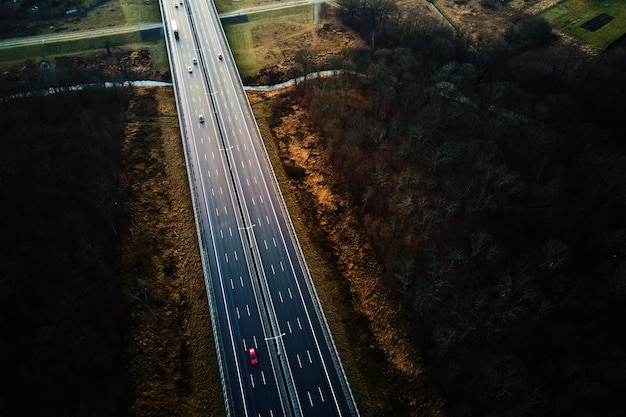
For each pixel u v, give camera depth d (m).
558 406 81.44
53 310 93.44
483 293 97.56
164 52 175.25
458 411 86.88
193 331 99.56
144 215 119.88
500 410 83.25
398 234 110.50
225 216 120.38
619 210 106.56
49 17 191.75
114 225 115.00
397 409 89.19
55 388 84.56
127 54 174.12
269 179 129.12
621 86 144.25
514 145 125.12
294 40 183.12
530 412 81.81
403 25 179.00
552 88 149.62
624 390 80.94
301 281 107.31
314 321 100.38
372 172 123.00
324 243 114.88
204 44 176.25
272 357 94.62
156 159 134.12
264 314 101.44
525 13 191.75
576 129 127.88
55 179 117.94
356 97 148.75
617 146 126.44
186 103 151.25
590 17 184.00
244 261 111.06
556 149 124.06
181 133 141.12
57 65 167.38
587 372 83.94
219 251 113.06
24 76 158.00
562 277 98.12
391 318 101.12
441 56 159.38
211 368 93.88
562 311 93.81
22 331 89.50
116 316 98.88
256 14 197.25
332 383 91.19
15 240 102.62
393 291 104.44
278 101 153.88
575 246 103.00
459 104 139.50
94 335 91.62
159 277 108.06
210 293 104.75
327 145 136.38
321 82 157.88
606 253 100.56
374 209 117.69
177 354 96.19
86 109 142.38
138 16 194.00
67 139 129.62
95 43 178.38
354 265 110.75
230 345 96.56
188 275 108.94
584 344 87.69
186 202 123.81
